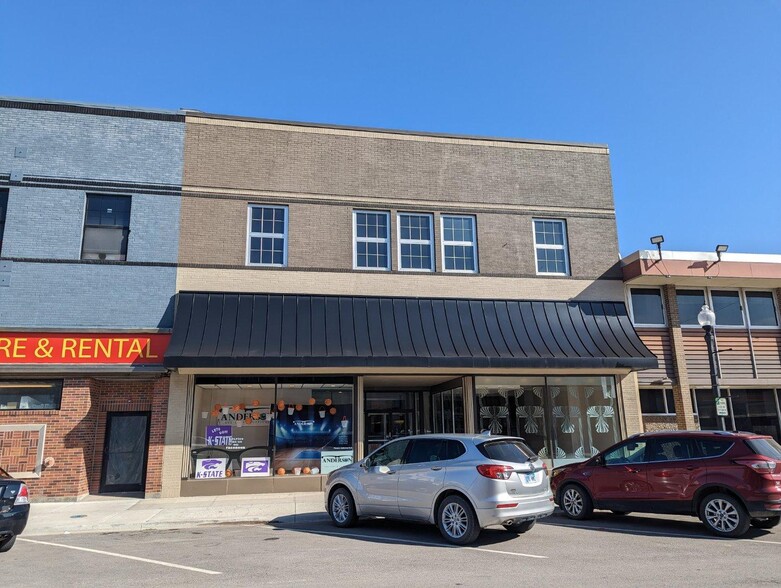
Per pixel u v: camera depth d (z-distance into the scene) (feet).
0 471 30.01
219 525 35.91
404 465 31.68
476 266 55.11
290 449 48.14
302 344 46.26
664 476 32.48
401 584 21.17
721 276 55.01
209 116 52.80
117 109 51.21
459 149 57.26
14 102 49.55
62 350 45.44
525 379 52.60
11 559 26.84
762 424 56.95
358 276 52.29
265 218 52.47
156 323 47.88
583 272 56.65
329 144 54.65
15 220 47.60
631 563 24.39
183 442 46.26
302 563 24.82
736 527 29.63
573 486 36.24
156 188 50.47
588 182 59.21
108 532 34.40
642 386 55.01
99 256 48.88
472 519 28.14
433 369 47.85
